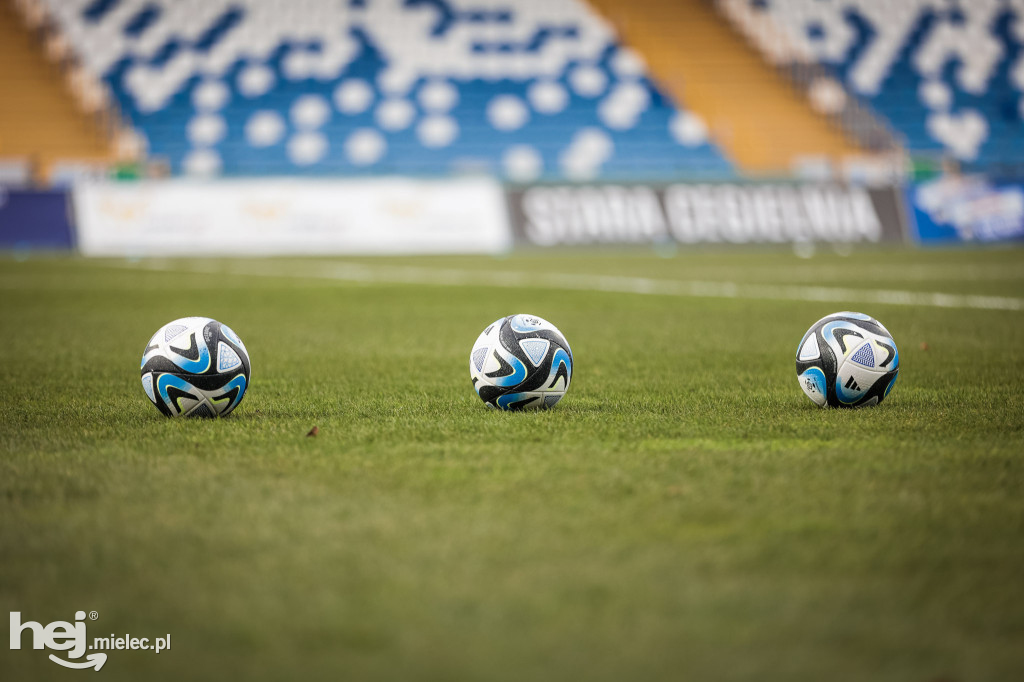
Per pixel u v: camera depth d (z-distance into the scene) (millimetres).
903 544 6117
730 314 22203
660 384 12719
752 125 60750
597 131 60500
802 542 6156
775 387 12414
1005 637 4863
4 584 5594
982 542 6160
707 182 49438
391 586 5477
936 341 17047
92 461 8336
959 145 61812
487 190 49125
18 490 7441
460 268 37625
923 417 10172
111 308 24312
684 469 7945
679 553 5965
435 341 17953
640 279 32250
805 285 29391
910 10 67500
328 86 61000
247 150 58094
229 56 61406
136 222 46656
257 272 36125
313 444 8938
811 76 63781
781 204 49219
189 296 27484
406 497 7168
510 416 10281
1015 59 66125
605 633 4902
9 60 59250
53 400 11688
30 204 46344
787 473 7812
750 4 66938
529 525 6504
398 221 48219
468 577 5598
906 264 37438
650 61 63719
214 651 4766
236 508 6945
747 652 4707
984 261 38656
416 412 10570
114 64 60125
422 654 4703
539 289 29203
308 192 48125
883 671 4535
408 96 61125
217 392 10203
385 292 28562
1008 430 9500
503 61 63000
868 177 50500
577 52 63719
